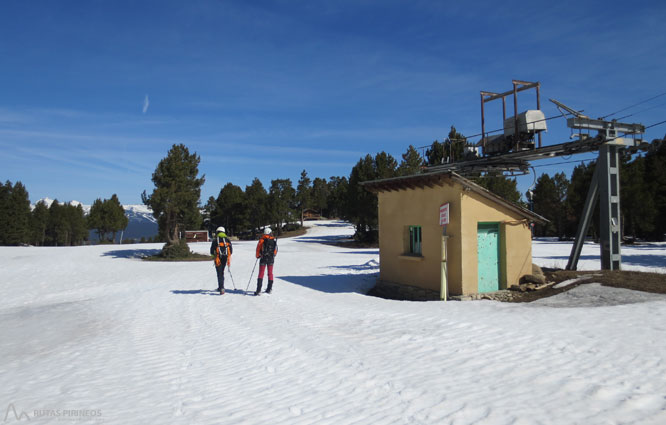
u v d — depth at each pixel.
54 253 33.50
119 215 77.75
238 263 24.70
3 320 10.52
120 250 36.53
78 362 6.08
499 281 12.23
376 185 14.52
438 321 7.73
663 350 5.16
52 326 9.27
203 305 10.91
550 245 36.56
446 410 3.69
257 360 5.77
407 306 10.09
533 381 4.32
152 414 3.92
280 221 64.94
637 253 26.50
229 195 71.62
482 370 4.78
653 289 9.86
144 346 6.95
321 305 10.51
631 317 7.16
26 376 5.46
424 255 12.73
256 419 3.71
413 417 3.58
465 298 11.23
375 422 3.52
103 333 8.22
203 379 5.03
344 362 5.39
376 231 42.16
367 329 7.42
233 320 8.79
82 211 81.00
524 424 3.33
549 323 7.05
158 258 30.11
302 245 41.66
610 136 12.95
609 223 13.17
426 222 12.63
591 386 4.09
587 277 11.79
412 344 6.16
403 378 4.64
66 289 16.89
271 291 13.05
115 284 17.67
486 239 12.07
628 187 37.81
